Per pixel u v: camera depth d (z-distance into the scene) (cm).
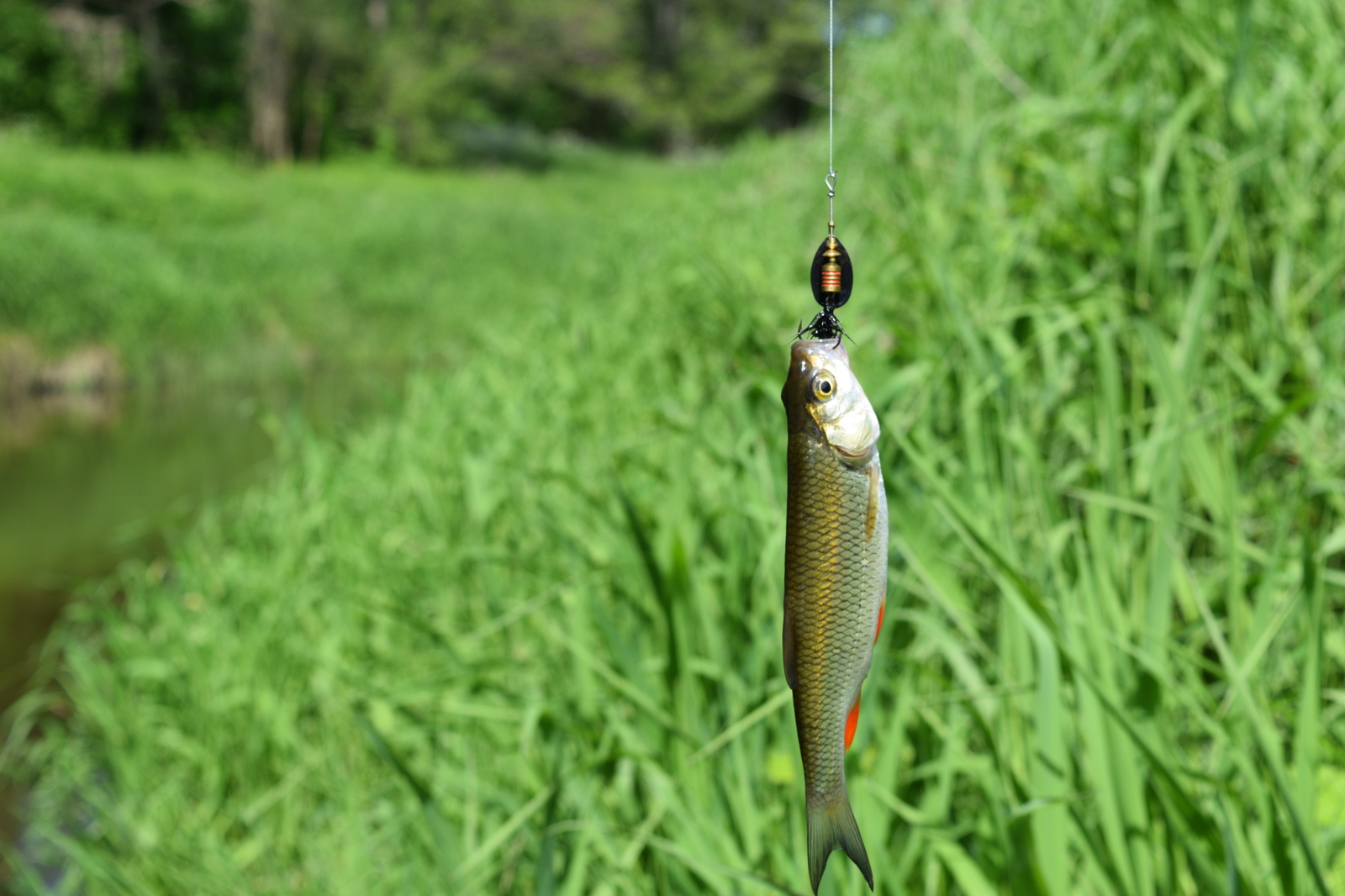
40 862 220
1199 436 128
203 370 830
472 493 217
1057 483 138
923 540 119
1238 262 156
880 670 120
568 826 117
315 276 1042
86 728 267
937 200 220
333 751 192
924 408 144
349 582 231
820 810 72
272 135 2333
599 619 129
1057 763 99
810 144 499
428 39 2619
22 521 460
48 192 1264
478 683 149
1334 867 107
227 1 2312
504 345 387
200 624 256
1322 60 166
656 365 270
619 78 2780
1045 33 240
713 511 143
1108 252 164
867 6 445
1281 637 118
